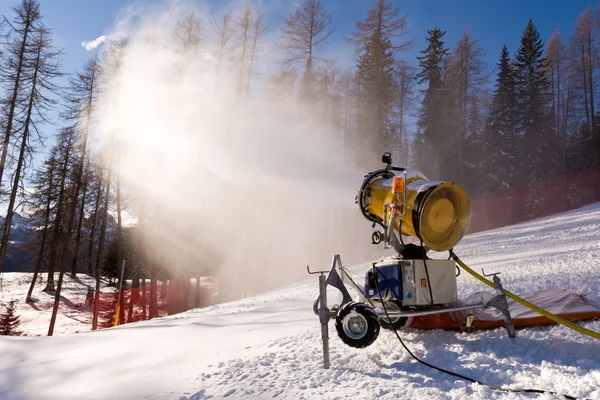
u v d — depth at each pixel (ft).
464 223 14.20
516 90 144.46
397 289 13.48
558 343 11.84
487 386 9.55
